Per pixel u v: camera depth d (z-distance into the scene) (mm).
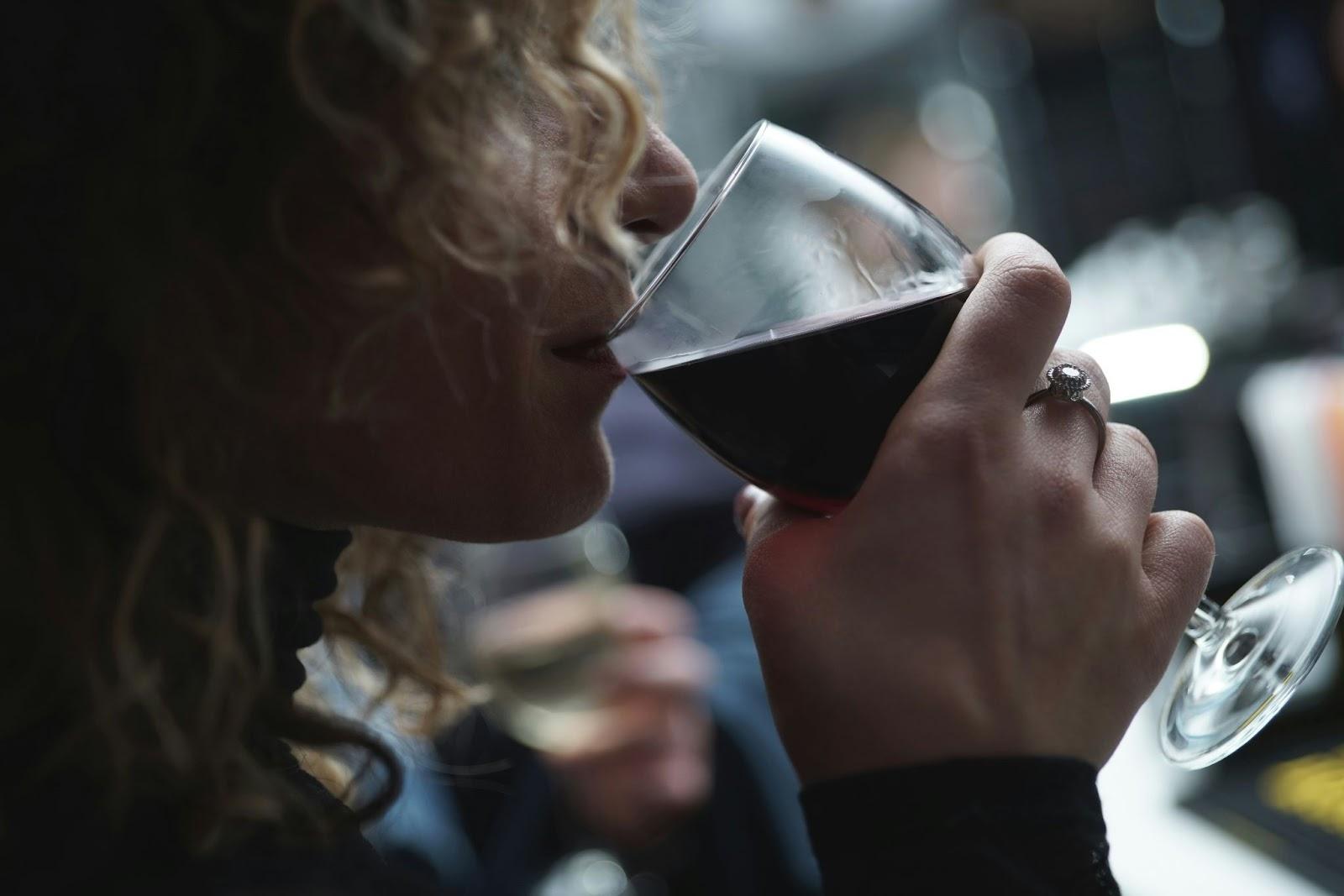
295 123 529
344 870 503
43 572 549
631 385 1792
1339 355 1516
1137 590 589
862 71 2643
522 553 1287
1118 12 2271
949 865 523
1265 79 1971
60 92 528
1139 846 982
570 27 590
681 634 1374
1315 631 709
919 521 571
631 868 1385
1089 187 2479
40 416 559
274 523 625
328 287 542
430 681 935
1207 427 1593
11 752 517
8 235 541
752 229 618
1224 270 1875
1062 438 602
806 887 1369
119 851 483
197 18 519
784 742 586
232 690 557
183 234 537
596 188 595
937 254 645
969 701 551
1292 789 975
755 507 714
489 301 565
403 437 577
